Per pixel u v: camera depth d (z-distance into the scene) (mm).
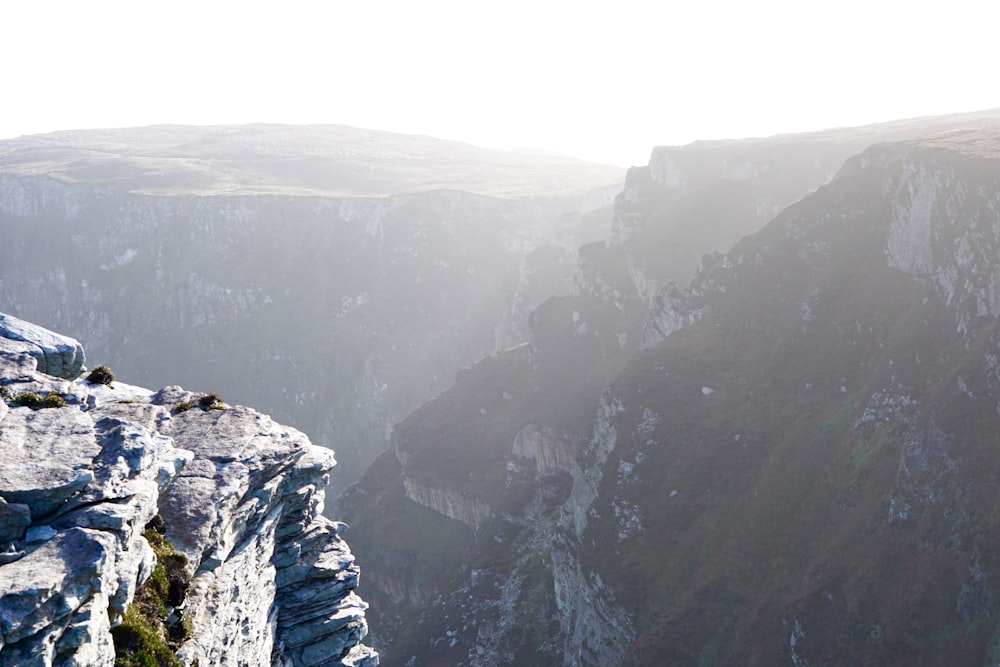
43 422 29562
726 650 85562
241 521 35125
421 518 170500
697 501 102375
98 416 35438
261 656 35656
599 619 98688
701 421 111938
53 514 25750
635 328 168250
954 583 74625
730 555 93938
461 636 122125
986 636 69000
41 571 22953
